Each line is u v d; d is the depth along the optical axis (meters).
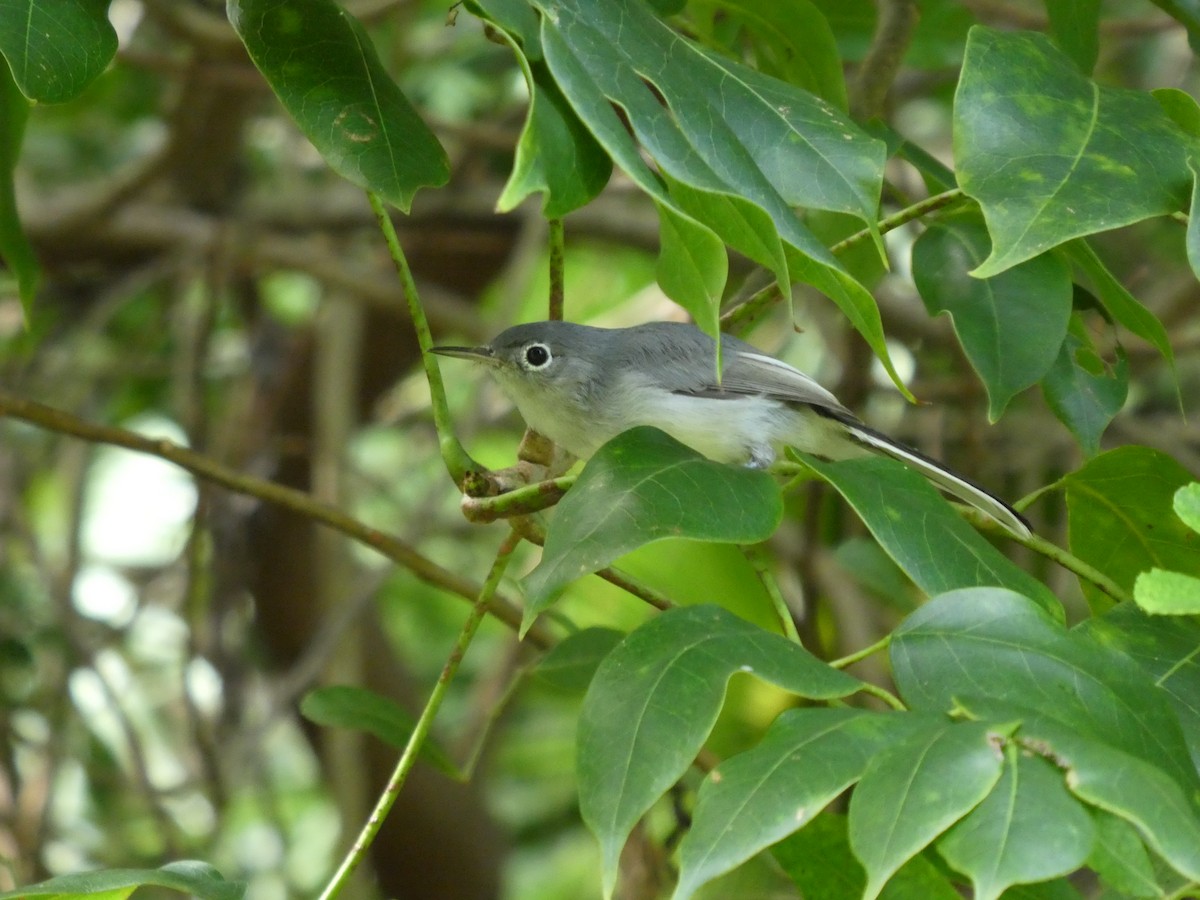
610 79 4.83
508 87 15.24
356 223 15.13
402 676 15.26
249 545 14.82
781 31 7.58
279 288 17.27
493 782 16.09
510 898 15.92
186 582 13.37
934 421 13.07
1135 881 4.11
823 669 4.75
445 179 6.08
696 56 5.39
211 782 12.14
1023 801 4.08
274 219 14.98
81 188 14.15
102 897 5.43
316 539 14.70
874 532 5.16
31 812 12.05
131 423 15.88
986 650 4.82
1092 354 7.32
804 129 5.39
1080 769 4.13
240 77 12.54
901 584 10.81
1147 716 4.75
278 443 14.73
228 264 14.16
